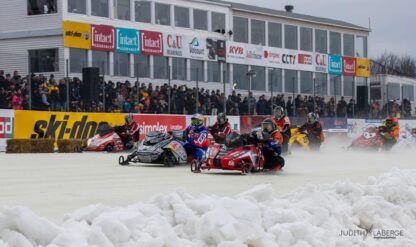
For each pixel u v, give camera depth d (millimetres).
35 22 33000
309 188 8891
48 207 10133
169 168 18391
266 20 44438
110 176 15797
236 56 38906
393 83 48219
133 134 25688
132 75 32250
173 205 7273
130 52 33875
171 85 33750
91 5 33719
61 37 32062
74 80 27859
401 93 44500
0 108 25156
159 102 30906
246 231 6547
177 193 7828
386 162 22016
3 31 33875
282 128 23609
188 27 39156
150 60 34938
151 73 32906
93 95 27875
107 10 34531
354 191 9586
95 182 14297
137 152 18984
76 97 27844
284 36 45719
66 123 27000
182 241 6477
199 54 37062
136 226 6539
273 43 44938
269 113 35500
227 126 21016
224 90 33594
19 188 12961
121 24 35094
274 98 36156
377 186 10219
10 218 5738
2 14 33875
